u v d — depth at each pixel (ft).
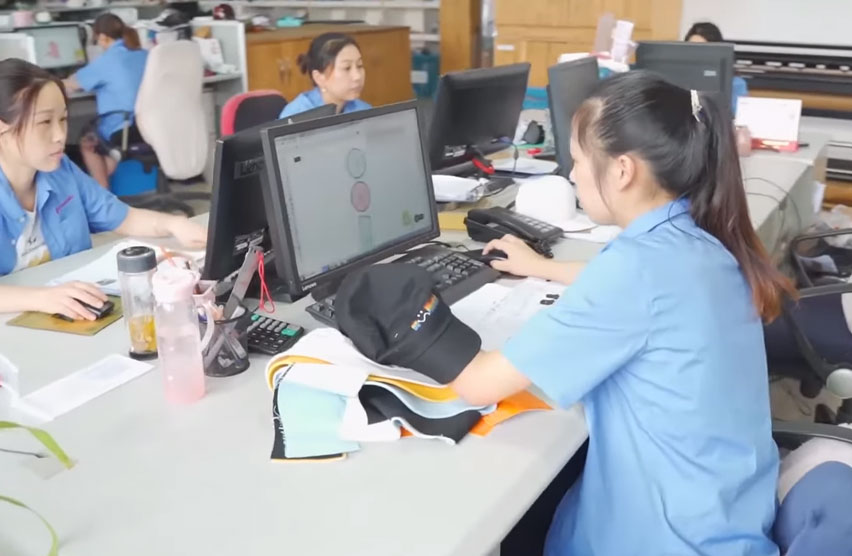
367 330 3.75
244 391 4.38
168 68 14.55
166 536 3.19
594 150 3.77
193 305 4.24
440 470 3.65
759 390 3.93
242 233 5.49
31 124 6.27
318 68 10.75
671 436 3.77
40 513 3.34
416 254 6.05
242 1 27.32
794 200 9.93
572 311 3.64
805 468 4.38
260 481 3.56
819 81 16.38
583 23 18.94
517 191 8.21
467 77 8.32
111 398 4.30
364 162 5.41
